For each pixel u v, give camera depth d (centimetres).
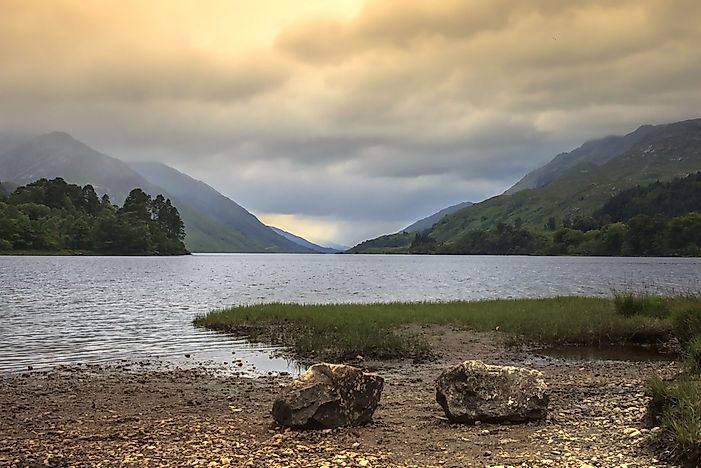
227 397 1959
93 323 4062
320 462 1162
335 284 8962
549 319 3397
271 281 9706
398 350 2808
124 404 1852
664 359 2709
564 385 2000
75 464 1179
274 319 3784
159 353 2919
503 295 6594
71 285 7775
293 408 1446
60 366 2584
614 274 11119
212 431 1447
